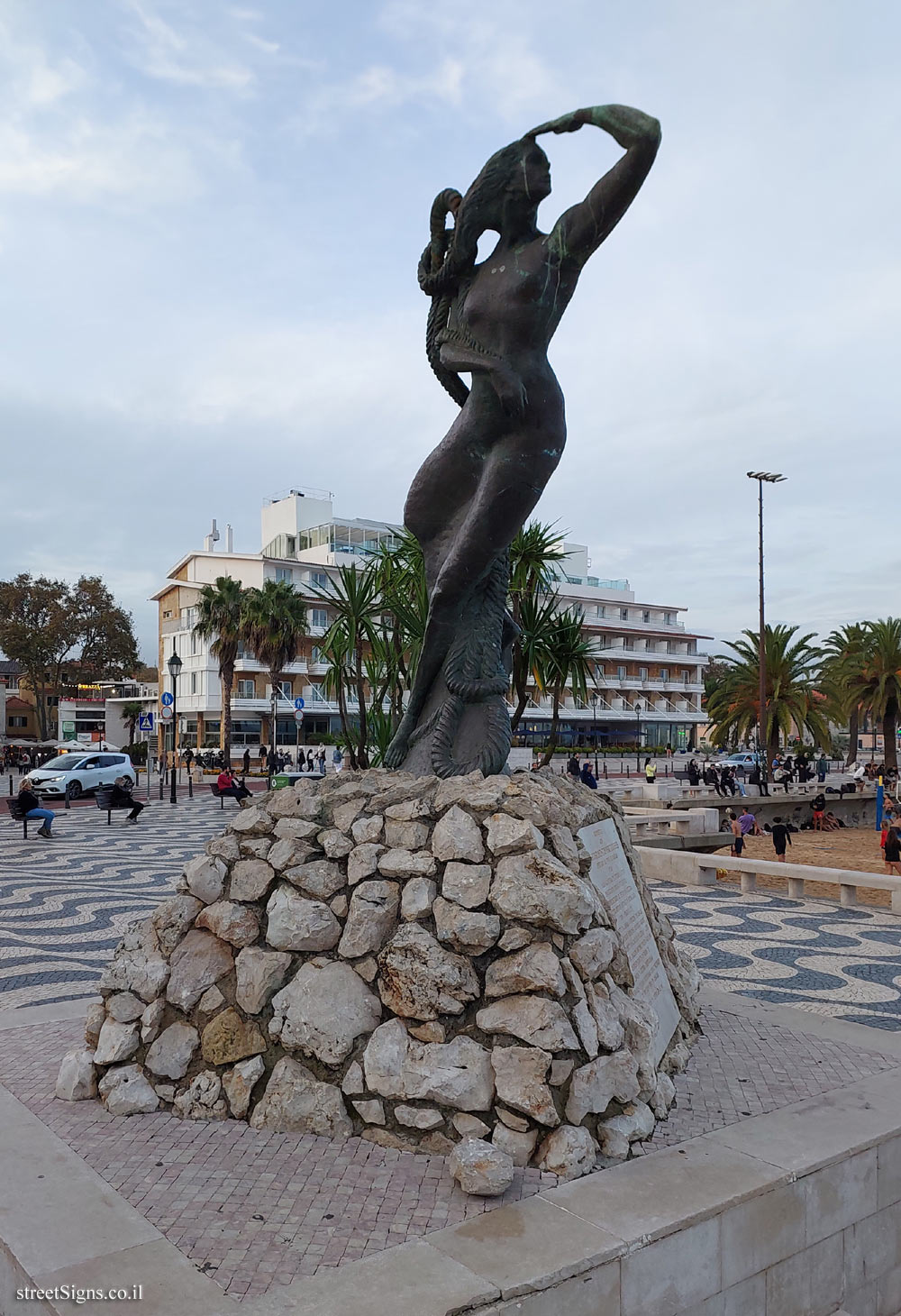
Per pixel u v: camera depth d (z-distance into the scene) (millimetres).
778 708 38344
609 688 60469
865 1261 3740
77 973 7840
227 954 4324
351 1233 3066
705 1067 4703
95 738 53875
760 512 37281
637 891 5383
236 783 25859
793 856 21109
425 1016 3764
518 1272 2791
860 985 7809
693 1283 3131
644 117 4402
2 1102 4191
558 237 4871
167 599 55188
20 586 56594
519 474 5105
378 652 11414
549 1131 3525
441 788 4488
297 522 54969
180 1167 3561
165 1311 2635
